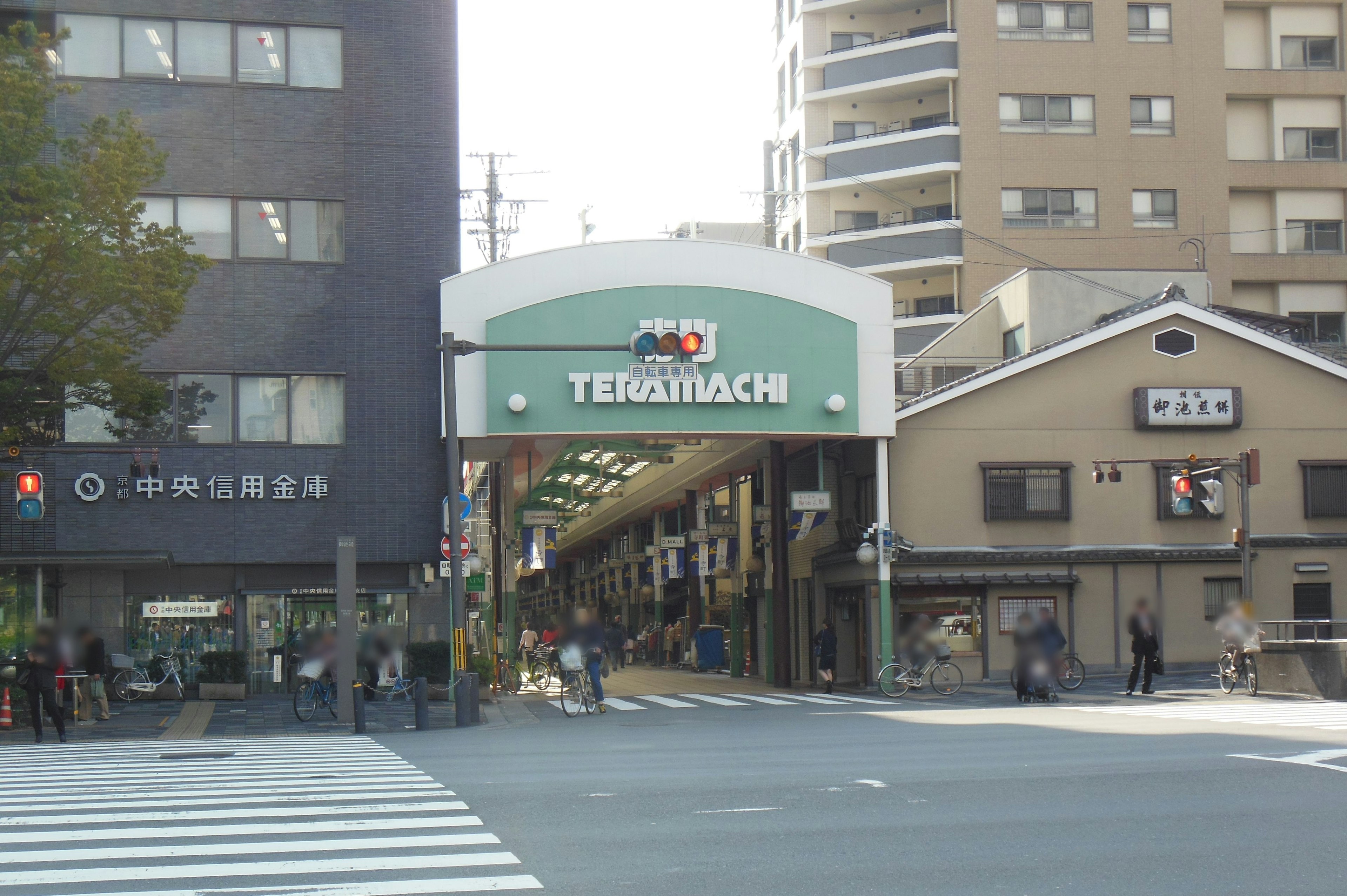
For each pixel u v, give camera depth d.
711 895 7.62
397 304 31.36
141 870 8.60
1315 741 15.89
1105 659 34.34
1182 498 28.92
